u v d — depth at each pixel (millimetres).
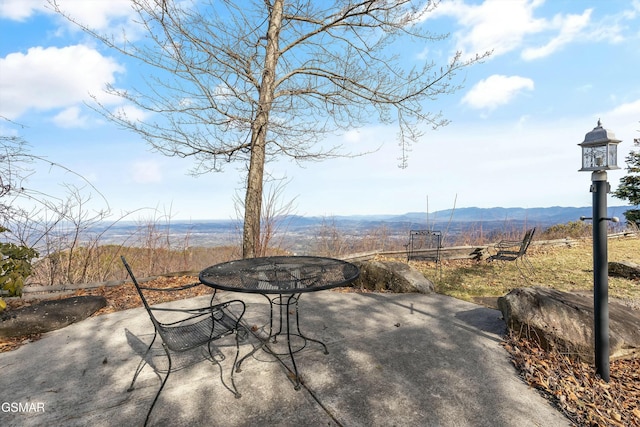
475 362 2477
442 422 1804
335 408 1928
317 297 4305
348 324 3293
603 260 2254
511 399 2020
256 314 3617
